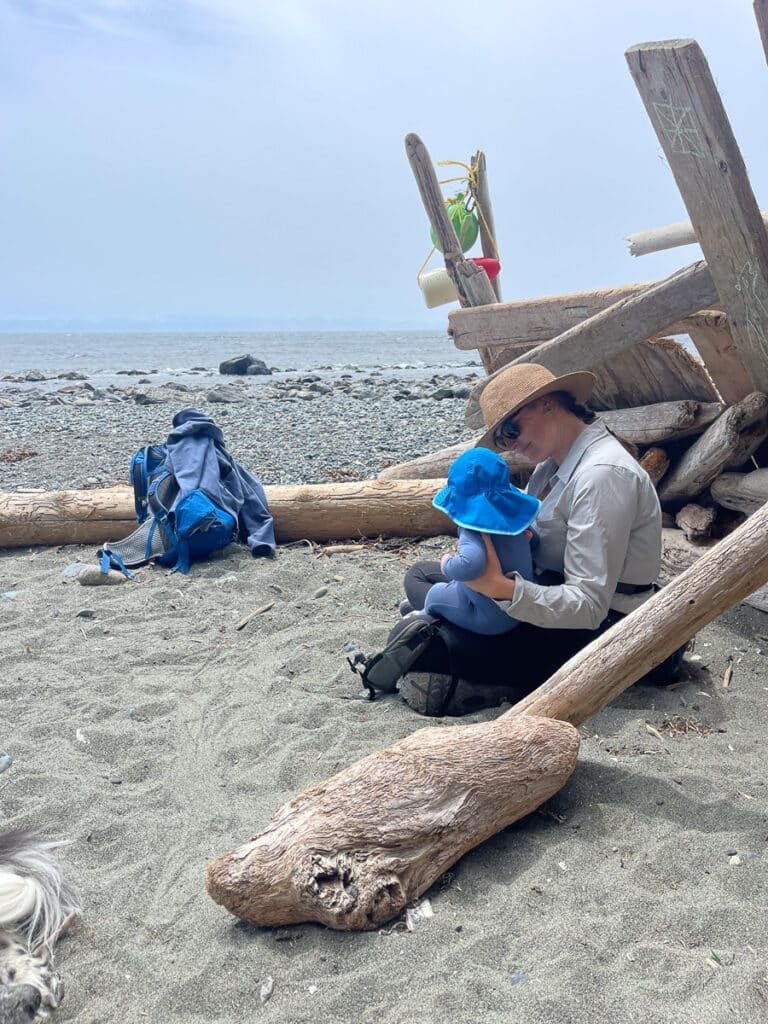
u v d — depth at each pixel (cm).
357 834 294
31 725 433
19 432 1408
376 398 1958
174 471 686
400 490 714
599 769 368
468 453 397
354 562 668
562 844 321
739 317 489
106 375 3388
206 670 496
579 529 400
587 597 397
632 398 605
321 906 284
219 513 671
